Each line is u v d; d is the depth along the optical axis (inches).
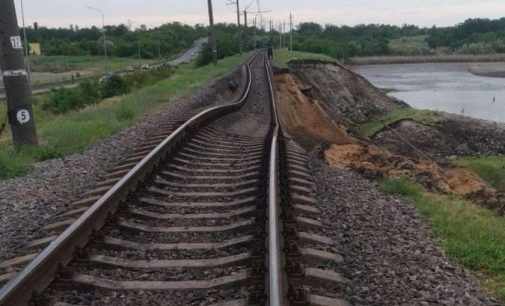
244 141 503.8
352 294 193.8
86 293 185.6
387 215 305.7
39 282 179.2
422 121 1443.2
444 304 194.1
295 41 5905.5
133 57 5506.9
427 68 6697.8
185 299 183.2
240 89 1146.7
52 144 478.0
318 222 263.1
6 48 450.0
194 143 459.5
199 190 318.7
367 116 1972.2
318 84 2036.2
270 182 283.1
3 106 1243.8
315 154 518.3
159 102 858.8
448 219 314.7
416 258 238.8
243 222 250.7
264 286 181.2
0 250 231.8
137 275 201.9
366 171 460.4
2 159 382.9
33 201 302.2
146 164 323.9
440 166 786.2
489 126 1412.4
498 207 438.6
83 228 218.2
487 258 253.9
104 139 508.4
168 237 241.9
